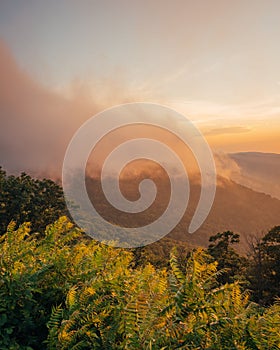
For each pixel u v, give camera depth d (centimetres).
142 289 310
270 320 288
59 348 257
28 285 307
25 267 330
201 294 279
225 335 272
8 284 296
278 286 3059
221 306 291
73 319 268
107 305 302
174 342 257
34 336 291
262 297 3067
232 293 304
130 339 254
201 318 272
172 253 320
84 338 279
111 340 271
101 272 362
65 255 361
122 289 317
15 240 369
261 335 279
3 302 289
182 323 260
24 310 292
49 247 381
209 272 298
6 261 329
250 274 3195
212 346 265
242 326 280
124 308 273
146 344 251
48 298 321
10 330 271
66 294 317
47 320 299
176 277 315
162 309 285
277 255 3091
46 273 337
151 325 261
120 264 371
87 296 298
